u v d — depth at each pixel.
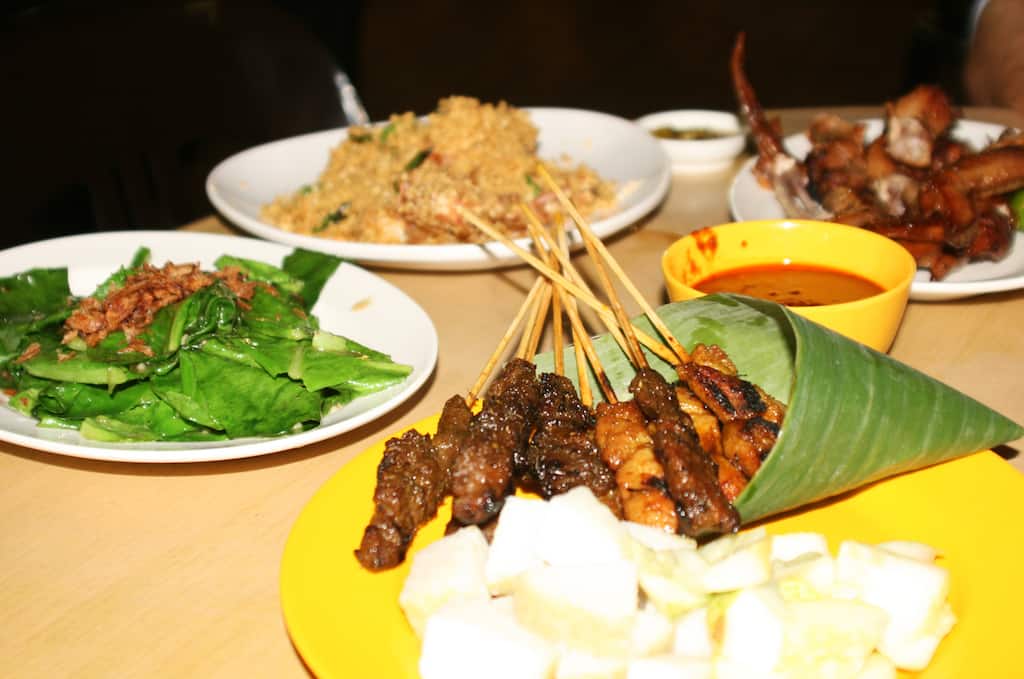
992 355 0.47
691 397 0.39
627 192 0.66
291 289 0.53
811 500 0.35
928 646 0.29
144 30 0.82
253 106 0.88
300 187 0.72
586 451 0.36
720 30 2.12
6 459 0.44
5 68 0.73
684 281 0.47
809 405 0.33
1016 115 0.74
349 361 0.45
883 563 0.30
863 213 0.54
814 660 0.29
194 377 0.44
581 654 0.28
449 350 0.51
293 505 0.40
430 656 0.28
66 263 0.56
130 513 0.40
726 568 0.30
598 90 1.86
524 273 0.59
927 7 2.10
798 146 0.68
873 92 1.75
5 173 0.72
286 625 0.31
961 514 0.35
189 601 0.35
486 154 0.67
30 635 0.34
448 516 0.37
